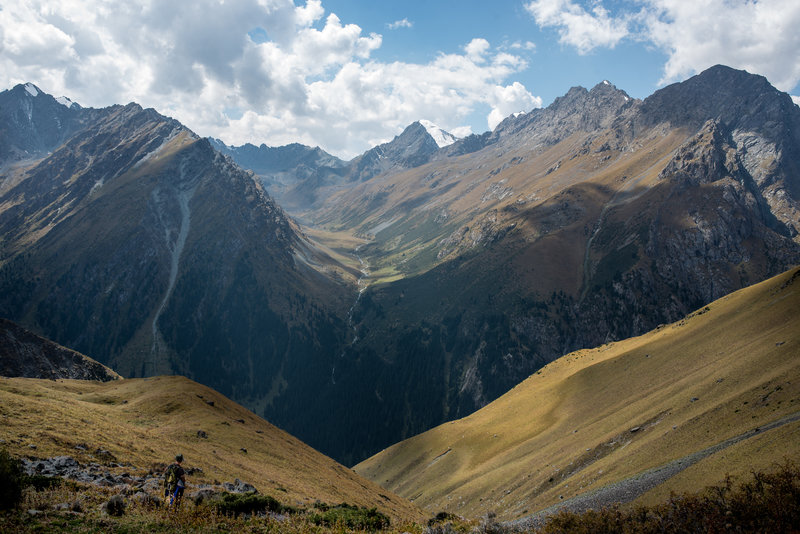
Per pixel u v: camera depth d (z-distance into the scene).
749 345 88.25
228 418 85.81
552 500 72.81
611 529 26.67
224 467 55.25
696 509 26.42
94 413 64.06
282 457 76.25
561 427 115.69
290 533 26.70
